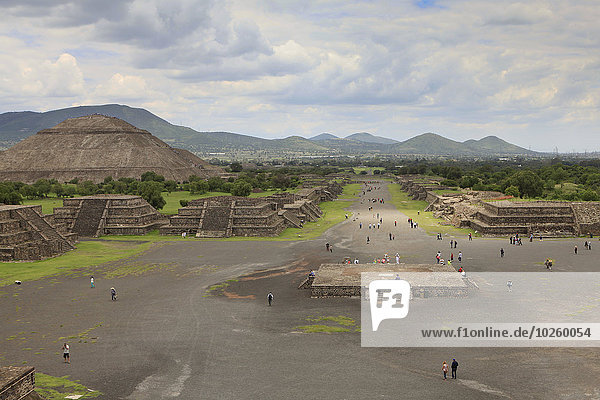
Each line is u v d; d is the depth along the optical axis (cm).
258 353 5216
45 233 11481
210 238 13112
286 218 14962
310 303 7019
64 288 7931
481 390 4341
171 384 4512
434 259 9631
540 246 11119
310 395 4266
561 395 4234
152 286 8056
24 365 4959
